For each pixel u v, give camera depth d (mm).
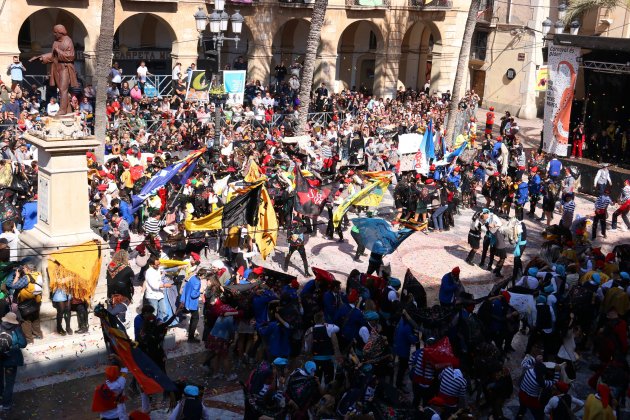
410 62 45625
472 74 47406
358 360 12773
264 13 36812
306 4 37656
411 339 14086
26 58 33531
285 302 14422
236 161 24281
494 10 44969
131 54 36469
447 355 12773
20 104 27453
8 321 12797
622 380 13438
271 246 18469
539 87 41719
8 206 18766
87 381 14383
